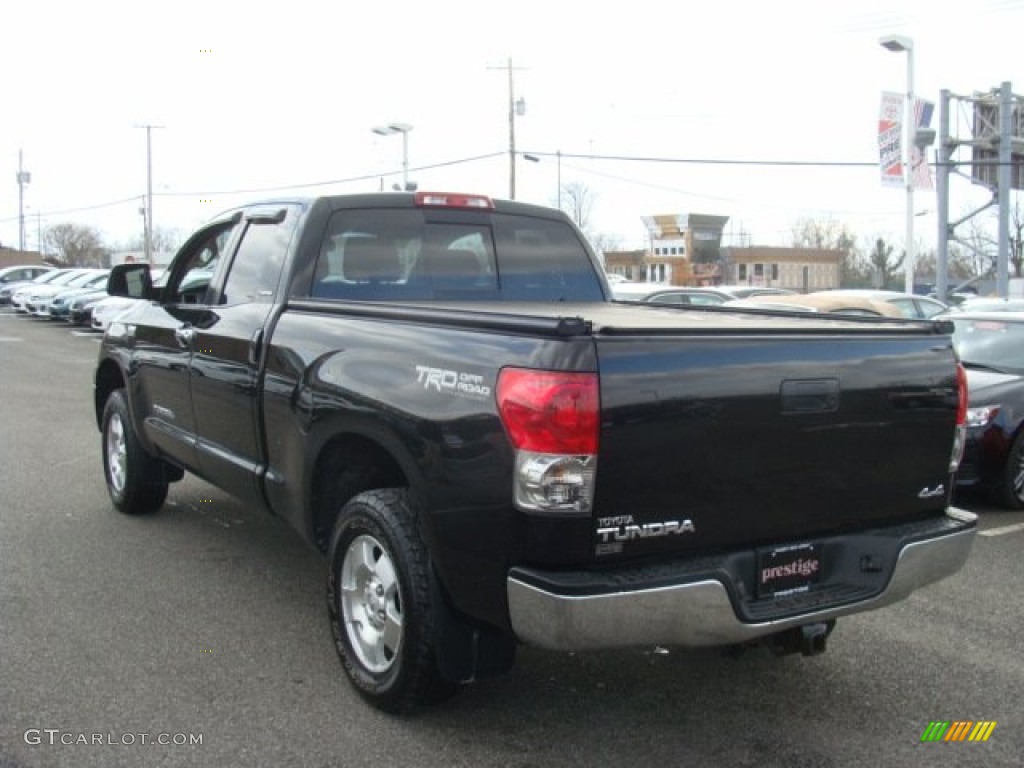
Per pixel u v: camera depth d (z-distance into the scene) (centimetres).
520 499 309
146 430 603
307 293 461
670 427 317
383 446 365
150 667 419
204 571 549
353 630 395
